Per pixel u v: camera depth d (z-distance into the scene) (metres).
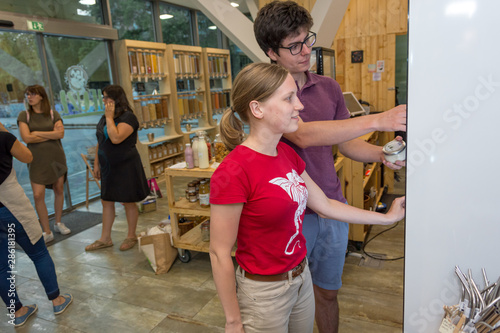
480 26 0.77
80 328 2.27
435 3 0.79
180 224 3.19
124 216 4.32
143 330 2.22
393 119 1.07
